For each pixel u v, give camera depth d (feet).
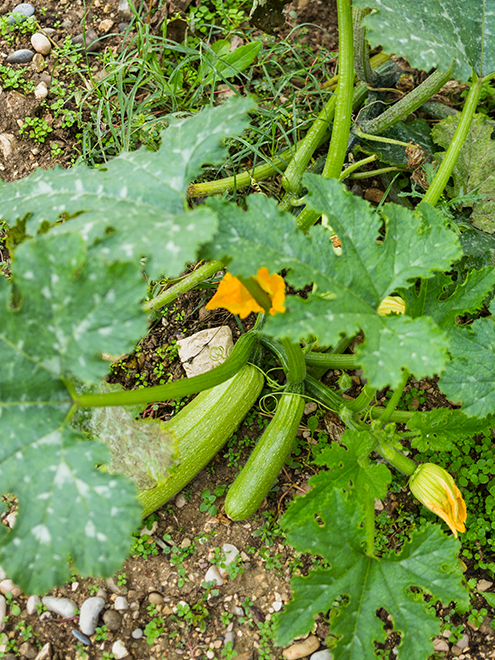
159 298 2.61
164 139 1.87
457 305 2.14
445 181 2.32
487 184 2.84
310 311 1.71
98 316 1.55
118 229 1.58
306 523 1.95
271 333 1.67
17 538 1.59
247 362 2.52
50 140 3.12
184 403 2.75
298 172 2.77
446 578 1.95
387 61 2.97
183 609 2.37
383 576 1.98
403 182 3.07
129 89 3.22
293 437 2.43
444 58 2.08
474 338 2.10
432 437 2.24
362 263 1.83
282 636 1.88
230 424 2.47
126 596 2.40
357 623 1.94
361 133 2.81
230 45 3.28
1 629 2.33
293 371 2.35
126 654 2.30
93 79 3.22
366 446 2.12
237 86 3.26
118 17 3.34
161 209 1.73
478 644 2.37
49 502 1.60
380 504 2.58
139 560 2.47
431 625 1.92
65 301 1.54
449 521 2.12
